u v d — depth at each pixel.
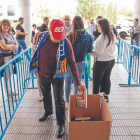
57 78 2.46
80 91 2.14
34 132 2.68
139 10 7.93
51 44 2.27
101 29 3.01
